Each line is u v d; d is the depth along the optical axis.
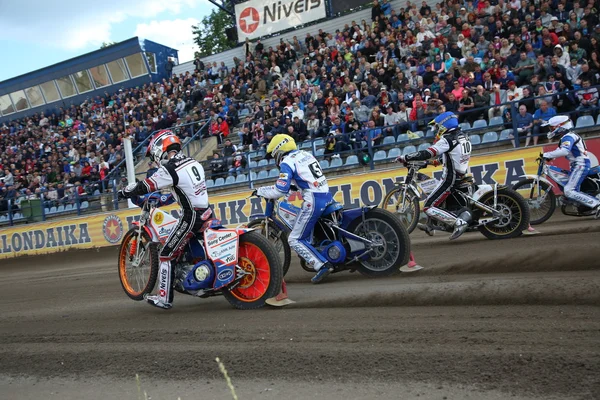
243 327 4.65
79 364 4.17
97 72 30.55
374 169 13.93
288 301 5.36
